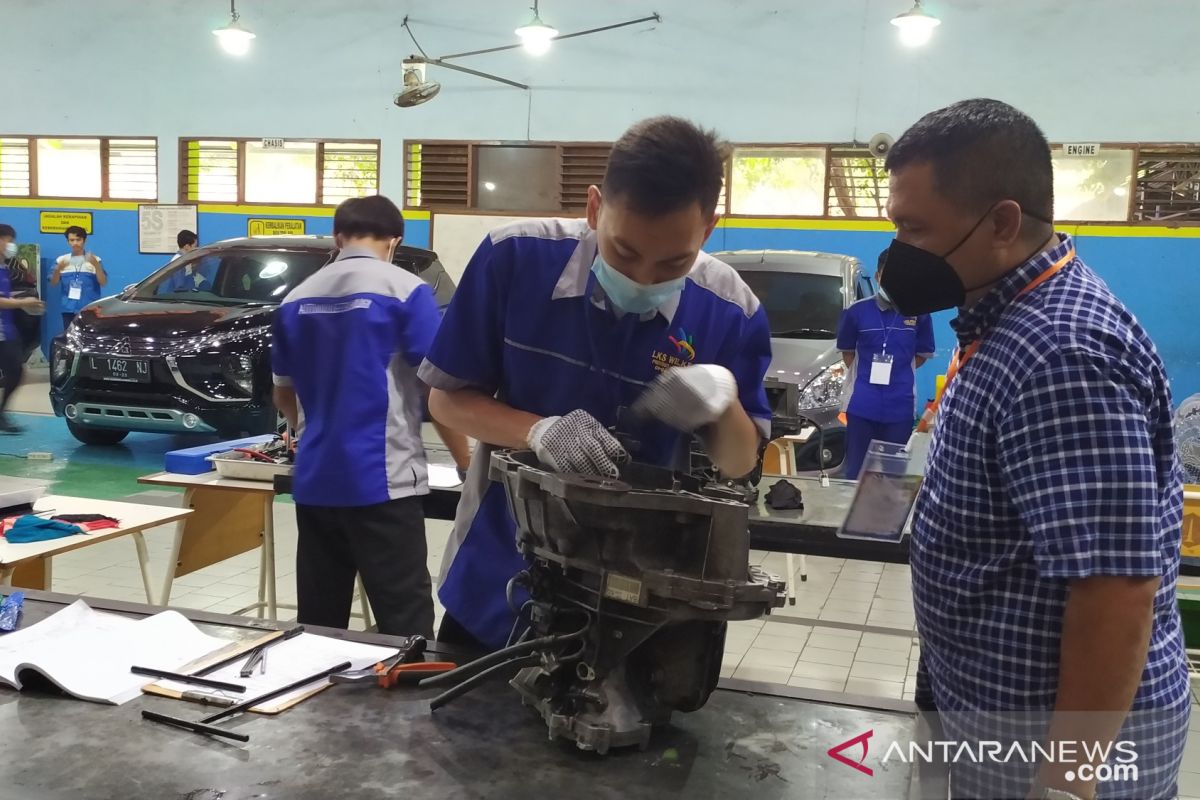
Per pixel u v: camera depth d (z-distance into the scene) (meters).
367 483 2.46
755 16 9.49
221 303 6.70
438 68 10.30
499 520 1.67
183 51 10.91
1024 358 1.04
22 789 1.13
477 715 1.37
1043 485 1.00
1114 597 0.97
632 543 1.22
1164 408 1.08
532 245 1.54
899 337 5.26
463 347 1.57
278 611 3.94
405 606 2.53
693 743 1.31
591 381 1.54
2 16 11.32
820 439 5.57
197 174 11.09
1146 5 8.62
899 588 4.59
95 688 1.39
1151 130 8.74
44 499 3.21
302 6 10.54
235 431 6.18
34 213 11.44
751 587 1.22
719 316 1.57
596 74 9.94
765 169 9.62
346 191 10.72
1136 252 8.84
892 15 9.17
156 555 4.71
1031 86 8.95
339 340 2.48
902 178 1.15
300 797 1.14
